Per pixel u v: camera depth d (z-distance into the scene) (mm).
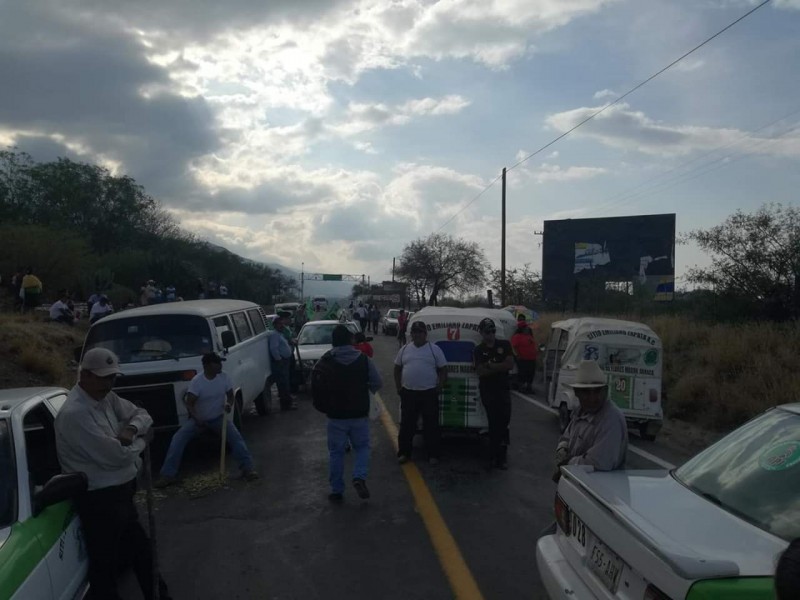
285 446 10727
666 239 38344
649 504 3684
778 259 21625
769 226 22031
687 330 19766
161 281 45375
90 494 4578
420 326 9414
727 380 14469
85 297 34812
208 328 10398
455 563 5863
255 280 90250
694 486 4000
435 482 8500
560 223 40250
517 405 15461
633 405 11883
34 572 3639
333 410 7562
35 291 24562
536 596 5230
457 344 9961
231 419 8641
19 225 38812
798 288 20953
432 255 71500
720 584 2744
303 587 5445
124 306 33312
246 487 8359
